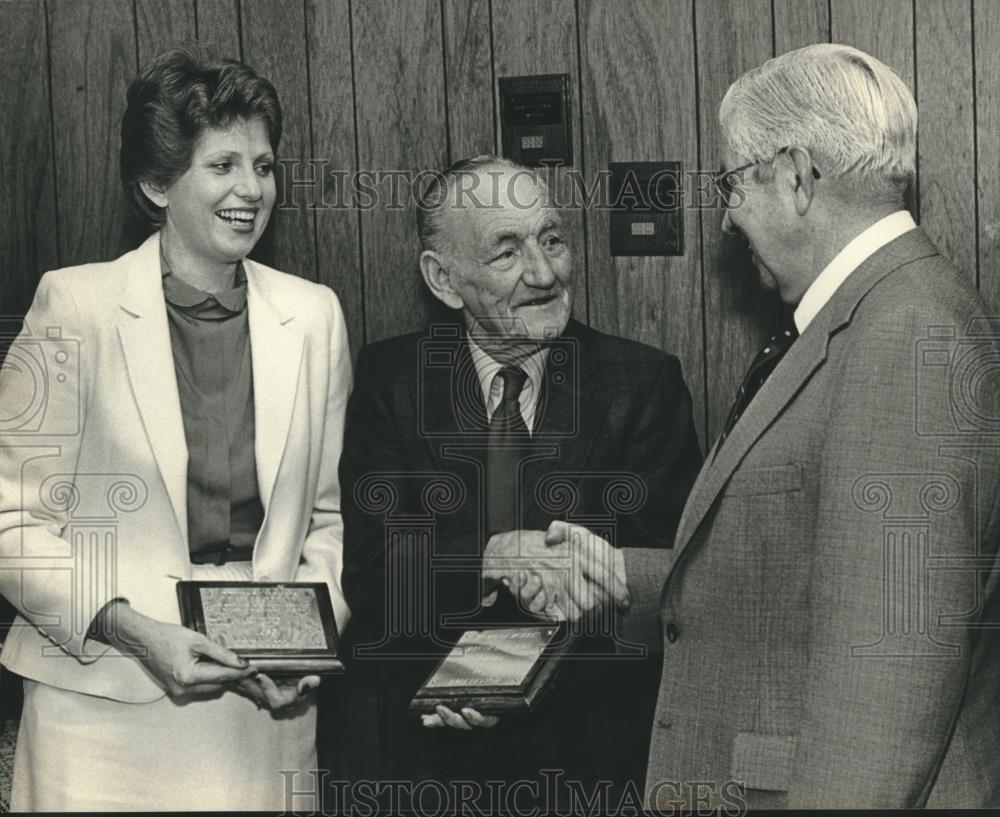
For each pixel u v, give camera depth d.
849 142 1.32
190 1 1.94
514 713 1.68
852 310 1.29
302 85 1.94
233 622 1.61
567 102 1.88
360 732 1.79
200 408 1.64
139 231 1.98
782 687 1.36
